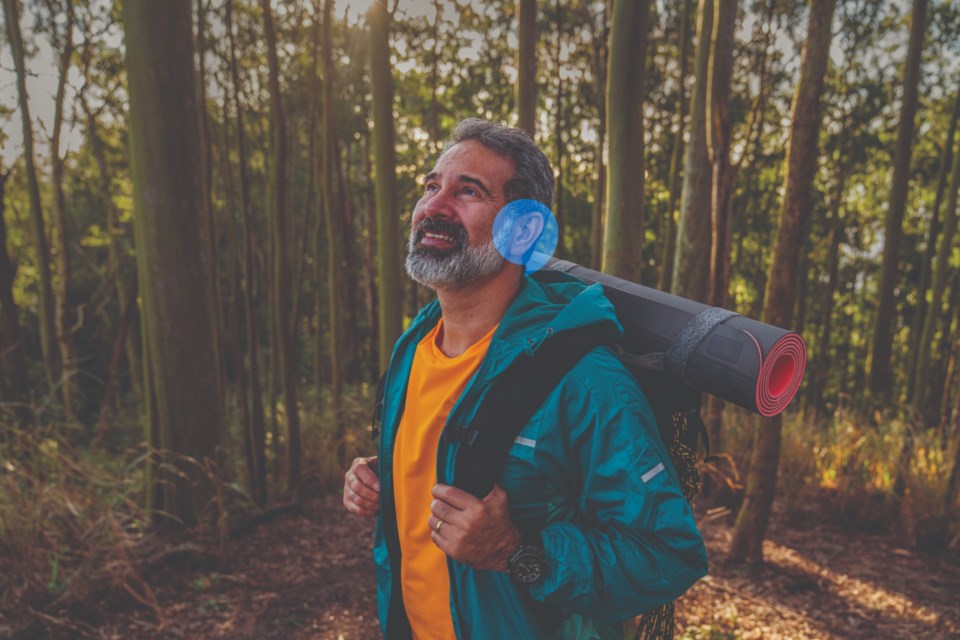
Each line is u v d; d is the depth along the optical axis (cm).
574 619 99
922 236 1284
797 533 438
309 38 641
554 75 797
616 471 89
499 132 109
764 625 308
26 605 293
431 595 111
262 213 984
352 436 569
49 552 304
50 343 593
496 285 110
